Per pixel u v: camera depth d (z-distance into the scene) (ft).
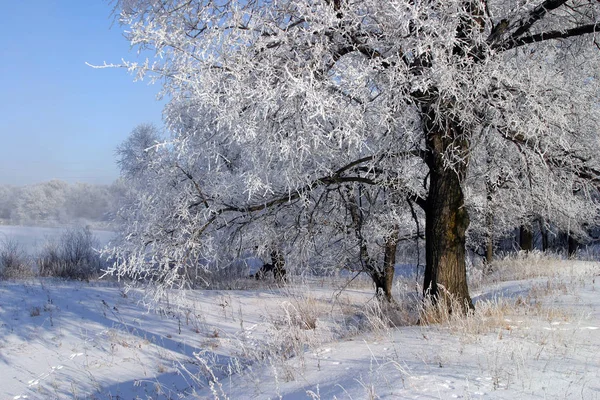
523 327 18.47
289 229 31.35
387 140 23.86
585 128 28.89
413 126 23.67
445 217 23.52
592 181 24.21
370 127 22.52
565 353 14.60
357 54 22.48
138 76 21.03
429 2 21.12
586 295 28.60
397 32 20.24
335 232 33.99
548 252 73.41
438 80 19.92
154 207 24.71
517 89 21.45
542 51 27.20
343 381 13.94
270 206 25.84
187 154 23.56
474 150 24.00
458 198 23.73
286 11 22.33
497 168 29.45
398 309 26.55
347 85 20.57
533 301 26.99
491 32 23.45
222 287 52.42
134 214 25.46
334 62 21.42
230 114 19.70
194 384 22.85
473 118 21.72
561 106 23.82
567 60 27.94
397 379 13.01
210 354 29.35
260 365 18.74
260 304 42.19
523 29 23.12
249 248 32.17
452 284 23.27
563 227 51.98
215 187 24.07
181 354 30.48
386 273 36.24
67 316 36.37
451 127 22.57
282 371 16.52
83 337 32.78
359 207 32.42
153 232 24.54
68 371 27.94
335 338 22.33
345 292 47.01
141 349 31.37
